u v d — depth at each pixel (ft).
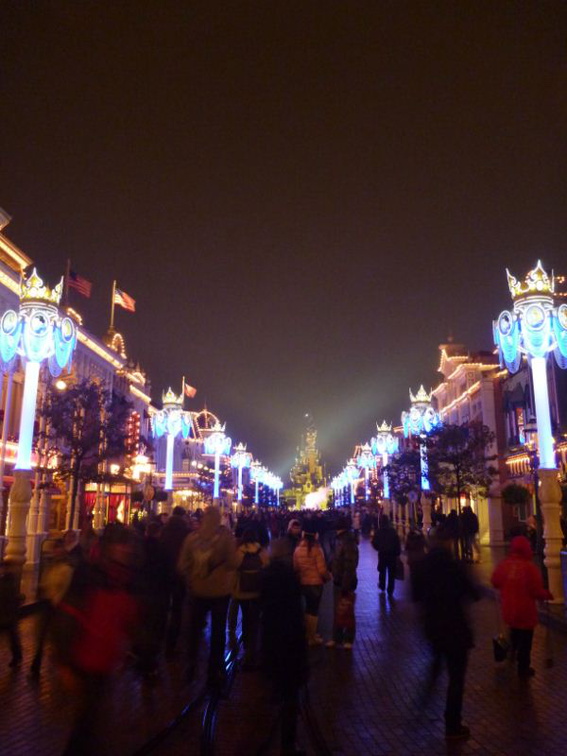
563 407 118.52
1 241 99.45
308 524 90.68
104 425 88.07
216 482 166.81
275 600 21.99
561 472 110.52
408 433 131.44
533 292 55.98
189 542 30.50
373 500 205.46
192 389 185.16
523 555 32.09
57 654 17.78
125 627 18.30
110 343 166.81
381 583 62.54
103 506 140.05
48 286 63.52
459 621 23.70
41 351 61.31
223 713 25.90
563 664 33.86
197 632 30.09
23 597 32.55
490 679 30.83
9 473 95.35
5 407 93.50
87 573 18.69
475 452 118.62
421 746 22.26
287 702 21.16
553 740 22.68
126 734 22.70
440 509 153.99
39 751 21.22
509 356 59.72
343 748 22.07
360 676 31.76
